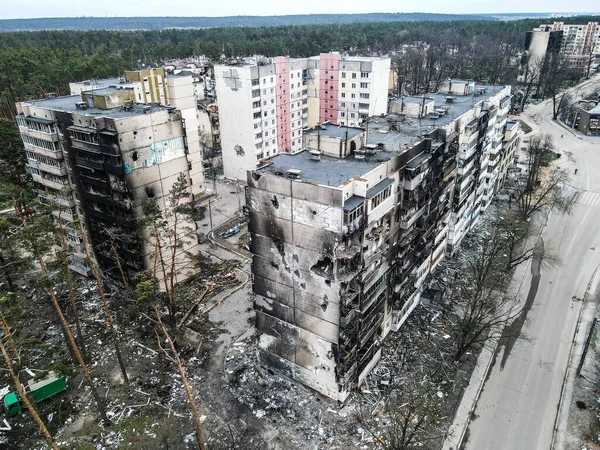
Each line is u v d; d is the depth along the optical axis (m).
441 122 61.09
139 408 47.84
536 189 99.06
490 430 46.31
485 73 184.25
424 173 50.94
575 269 74.06
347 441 44.09
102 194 59.31
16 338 45.91
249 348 55.81
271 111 108.25
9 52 149.00
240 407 47.88
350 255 38.84
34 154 65.12
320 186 37.69
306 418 46.47
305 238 40.97
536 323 61.75
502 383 52.16
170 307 56.81
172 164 61.38
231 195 103.44
